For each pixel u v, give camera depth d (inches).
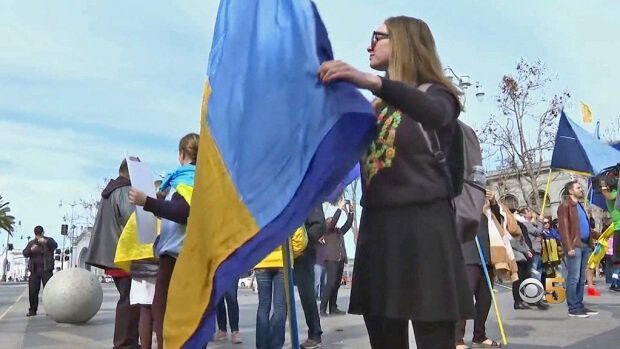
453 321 96.0
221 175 99.6
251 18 104.0
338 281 395.5
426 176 99.3
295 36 96.9
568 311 342.0
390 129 102.4
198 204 101.7
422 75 105.3
